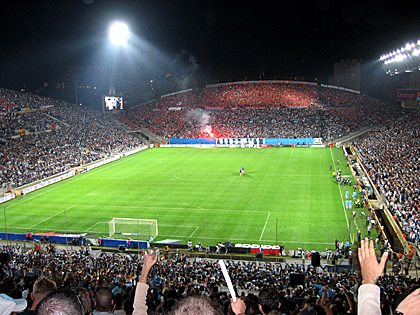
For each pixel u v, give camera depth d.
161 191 62.44
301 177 69.75
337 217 48.41
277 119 121.12
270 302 6.05
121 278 23.55
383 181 54.41
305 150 100.25
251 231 44.47
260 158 90.19
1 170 68.19
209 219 48.81
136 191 62.72
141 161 89.88
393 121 109.12
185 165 83.69
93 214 51.66
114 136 107.00
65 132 97.31
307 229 44.66
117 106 130.62
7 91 106.75
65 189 64.88
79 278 22.80
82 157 85.50
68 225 47.59
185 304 3.44
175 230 45.31
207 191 61.81
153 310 9.18
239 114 126.81
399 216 40.53
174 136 116.94
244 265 32.28
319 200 55.75
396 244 39.97
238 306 4.43
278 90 141.38
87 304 5.81
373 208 49.47
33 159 77.12
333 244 40.31
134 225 46.47
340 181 64.56
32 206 55.72
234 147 109.69
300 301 12.66
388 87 155.88
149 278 23.62
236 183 66.62
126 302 7.53
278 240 41.66
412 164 59.50
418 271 30.42
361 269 3.94
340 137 108.00
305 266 34.19
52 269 11.51
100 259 33.22
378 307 3.60
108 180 70.75
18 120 92.38
